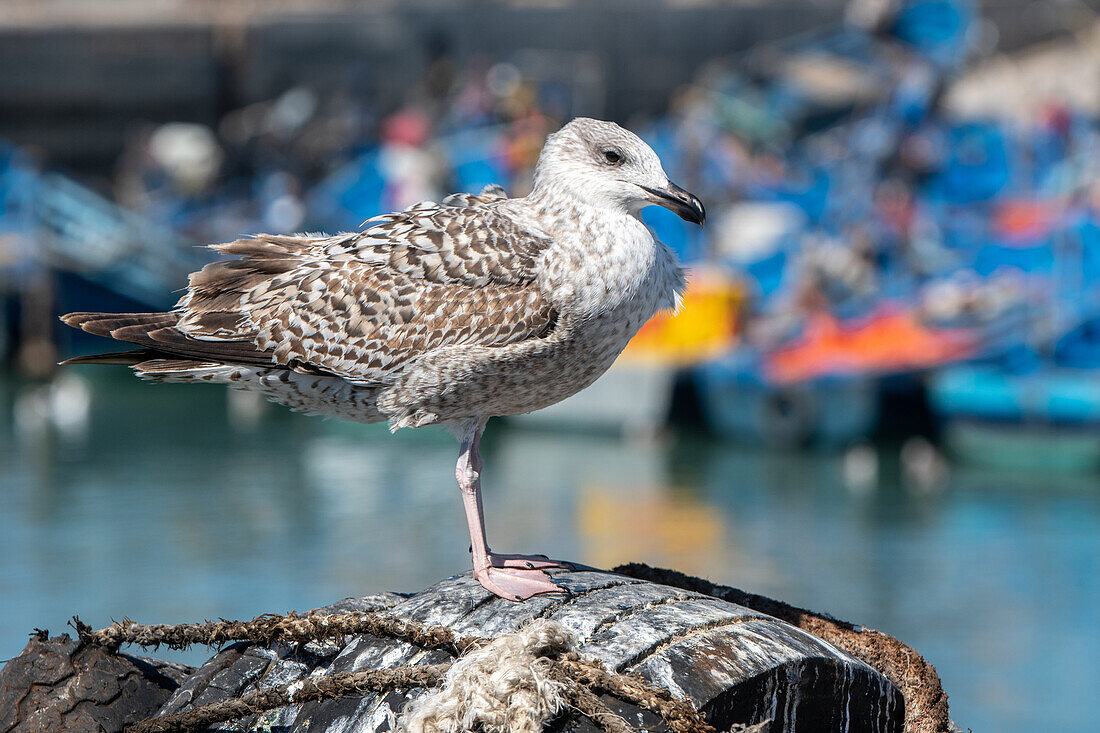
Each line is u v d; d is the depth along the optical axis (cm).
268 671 412
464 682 361
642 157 518
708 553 1427
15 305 2666
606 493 1750
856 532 1548
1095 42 3350
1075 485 1855
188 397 2462
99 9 3869
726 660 380
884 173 2462
